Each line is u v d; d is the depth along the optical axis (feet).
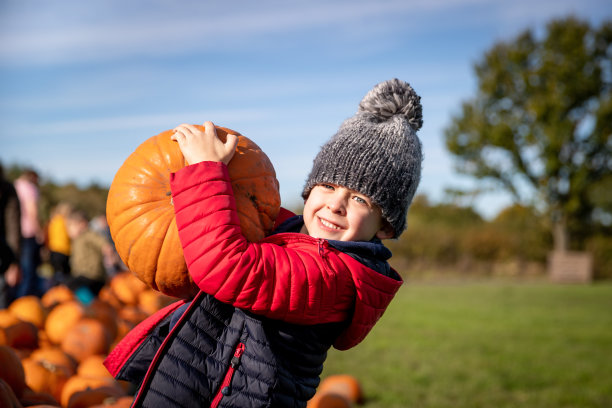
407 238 103.55
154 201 6.32
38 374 12.51
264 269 5.88
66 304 17.42
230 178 6.43
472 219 134.92
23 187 26.73
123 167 6.61
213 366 6.09
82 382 12.52
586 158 112.88
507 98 118.93
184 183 5.98
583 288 73.72
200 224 5.87
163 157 6.44
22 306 17.49
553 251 111.65
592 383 21.29
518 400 18.60
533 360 25.08
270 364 6.08
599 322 38.60
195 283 6.23
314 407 14.30
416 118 7.35
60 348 15.83
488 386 20.20
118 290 23.73
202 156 6.22
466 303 49.39
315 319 6.30
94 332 15.87
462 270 102.32
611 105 108.47
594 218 114.73
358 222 6.73
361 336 6.89
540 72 113.50
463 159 120.47
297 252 6.23
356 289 6.44
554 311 44.50
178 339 6.12
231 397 6.00
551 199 113.60
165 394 5.92
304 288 6.02
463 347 27.66
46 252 37.09
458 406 17.58
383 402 17.60
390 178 6.69
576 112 115.65
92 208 73.36
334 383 17.42
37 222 26.63
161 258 6.23
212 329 6.23
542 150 112.78
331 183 6.73
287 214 7.64
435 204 136.77
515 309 45.34
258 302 5.94
